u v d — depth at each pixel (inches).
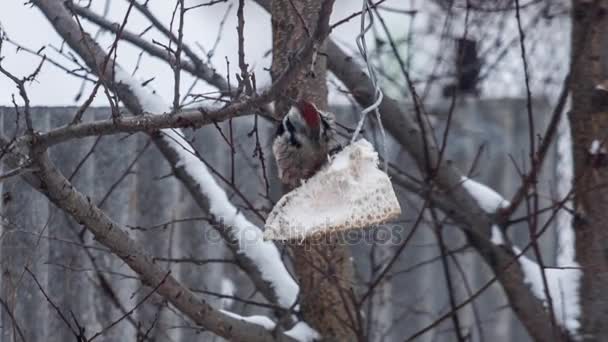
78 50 339.6
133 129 251.4
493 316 530.6
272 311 416.8
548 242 533.0
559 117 337.7
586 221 338.6
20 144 258.8
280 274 359.9
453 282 517.7
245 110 243.9
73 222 375.6
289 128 279.3
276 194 436.1
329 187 271.6
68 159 380.8
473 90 484.4
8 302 342.0
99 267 386.3
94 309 382.9
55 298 368.2
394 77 469.1
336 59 378.3
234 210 358.9
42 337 360.5
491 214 373.7
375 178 269.6
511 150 546.6
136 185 408.5
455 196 374.9
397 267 499.8
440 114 443.8
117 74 343.0
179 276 424.2
